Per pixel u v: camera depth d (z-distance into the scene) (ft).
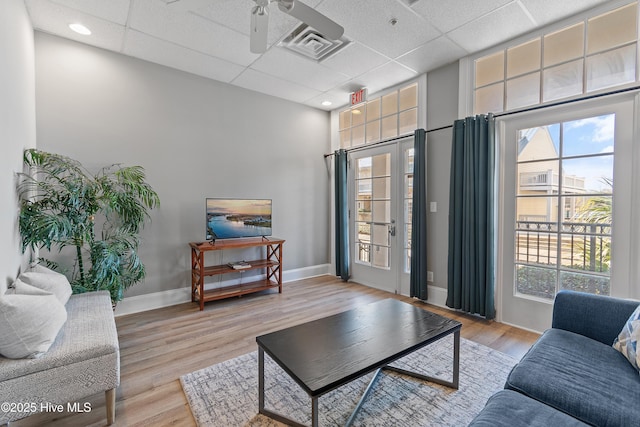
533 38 8.93
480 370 6.91
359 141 14.93
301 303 11.73
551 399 3.92
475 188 9.92
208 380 6.60
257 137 13.75
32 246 7.98
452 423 5.29
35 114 8.84
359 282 14.84
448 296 10.77
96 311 6.73
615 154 7.58
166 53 10.32
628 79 7.45
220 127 12.65
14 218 6.53
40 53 8.98
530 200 9.16
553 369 4.40
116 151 10.30
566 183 8.44
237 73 11.85
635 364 4.40
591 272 8.05
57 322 5.21
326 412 5.62
